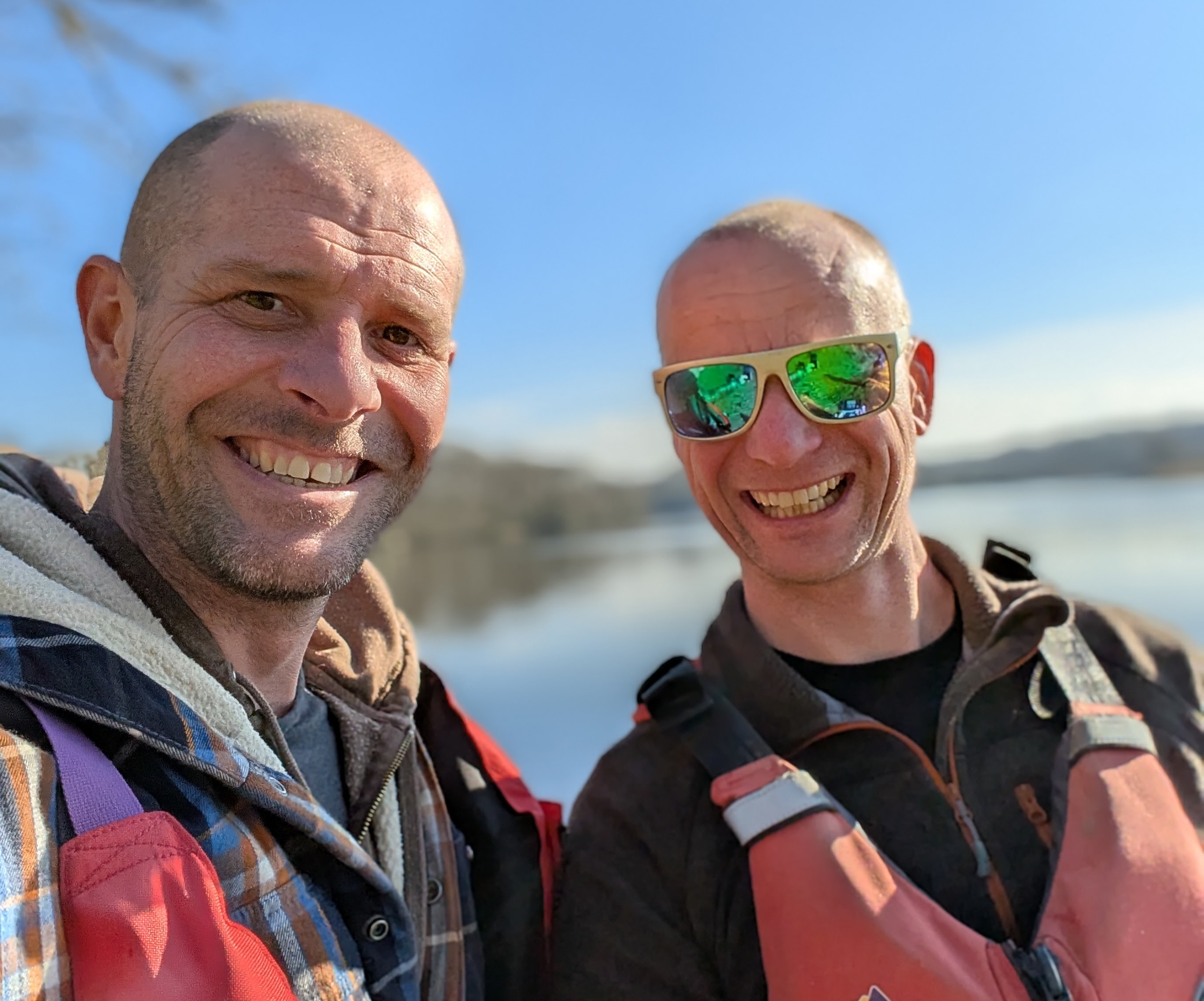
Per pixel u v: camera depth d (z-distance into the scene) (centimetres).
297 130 37
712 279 49
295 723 41
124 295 38
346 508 38
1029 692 47
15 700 29
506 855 49
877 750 46
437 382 41
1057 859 42
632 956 44
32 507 36
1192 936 39
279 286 36
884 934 39
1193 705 48
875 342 47
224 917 30
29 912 26
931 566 52
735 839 45
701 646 55
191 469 36
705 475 49
